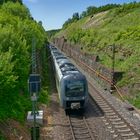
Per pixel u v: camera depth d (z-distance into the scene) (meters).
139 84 29.47
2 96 18.48
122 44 42.75
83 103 26.25
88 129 21.39
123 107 27.16
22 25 32.84
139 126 21.86
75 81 25.95
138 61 34.72
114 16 82.00
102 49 50.12
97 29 76.81
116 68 37.31
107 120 23.64
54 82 40.56
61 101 26.14
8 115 18.62
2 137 15.88
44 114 24.23
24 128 19.42
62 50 100.50
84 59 55.19
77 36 76.19
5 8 54.31
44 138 19.62
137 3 83.50
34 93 15.18
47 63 56.75
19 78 22.89
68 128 22.08
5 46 22.72
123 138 19.53
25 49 24.06
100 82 39.97
